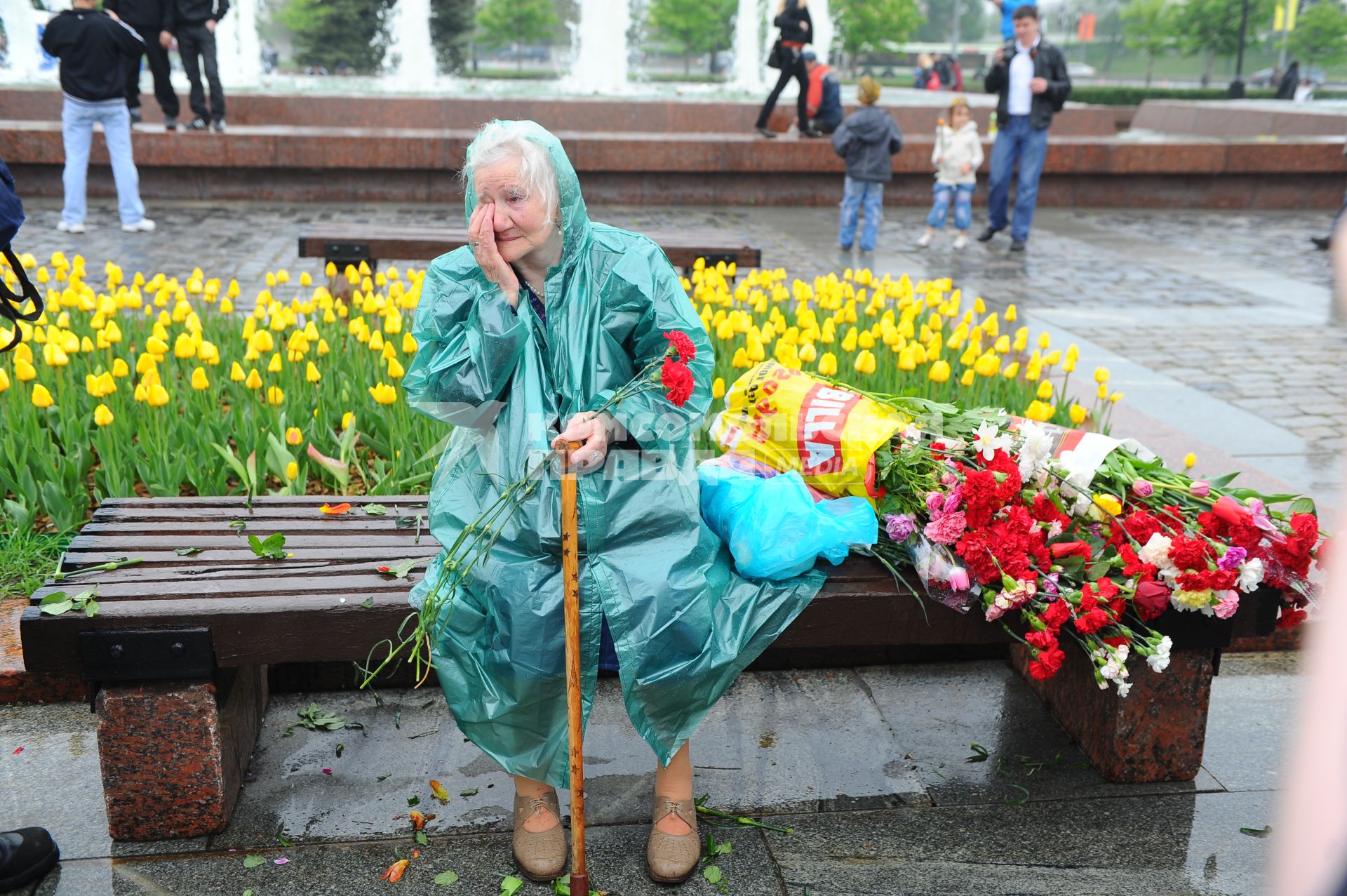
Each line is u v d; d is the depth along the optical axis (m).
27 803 2.86
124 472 4.01
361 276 6.18
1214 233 12.55
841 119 14.47
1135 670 2.94
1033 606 2.73
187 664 2.61
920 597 2.80
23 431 4.09
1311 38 46.56
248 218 11.35
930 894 2.61
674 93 20.50
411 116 15.87
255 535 3.12
